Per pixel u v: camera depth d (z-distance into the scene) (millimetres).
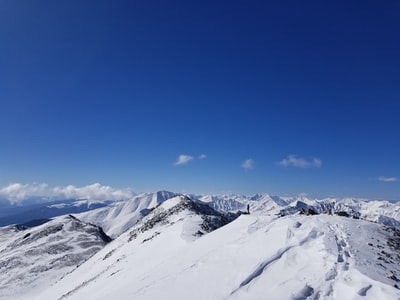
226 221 90688
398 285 22203
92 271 81312
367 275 22609
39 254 143000
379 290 20625
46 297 83500
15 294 104812
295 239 30297
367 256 27578
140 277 39750
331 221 38438
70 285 81188
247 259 29000
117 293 34062
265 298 21797
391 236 36500
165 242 65062
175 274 30859
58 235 168375
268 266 26391
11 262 133875
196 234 65250
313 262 25797
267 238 32500
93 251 148625
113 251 93812
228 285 24812
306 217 40844
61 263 133500
